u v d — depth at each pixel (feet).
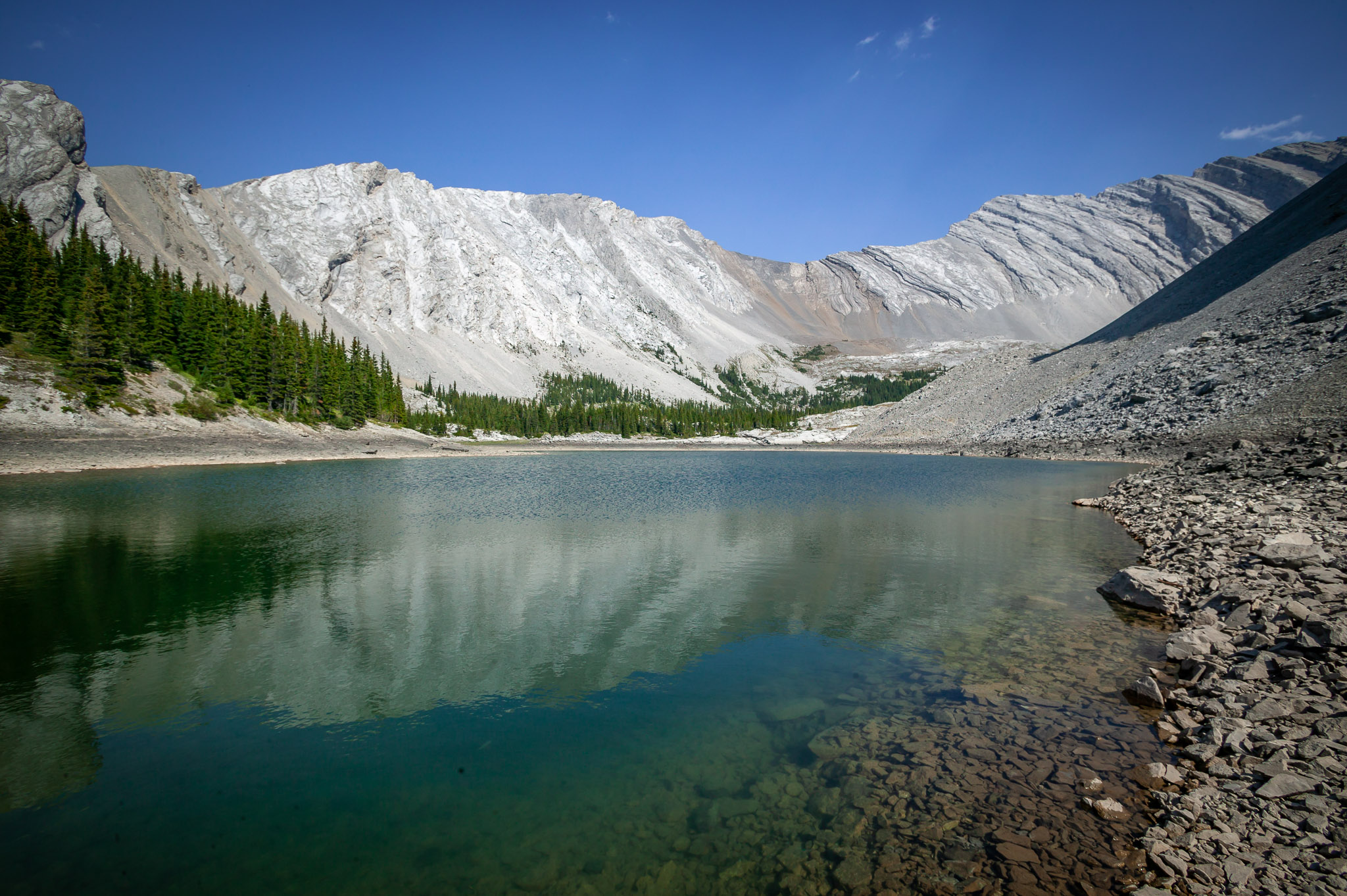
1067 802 26.17
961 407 421.18
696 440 550.36
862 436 479.41
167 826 26.76
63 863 24.32
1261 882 20.67
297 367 324.80
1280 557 53.06
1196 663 39.17
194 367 286.87
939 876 22.13
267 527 104.06
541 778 30.25
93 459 194.49
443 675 43.52
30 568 75.56
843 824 25.67
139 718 37.27
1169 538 77.66
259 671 44.55
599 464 287.69
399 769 31.30
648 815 27.09
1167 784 26.96
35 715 37.73
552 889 22.41
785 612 56.95
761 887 22.12
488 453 377.91
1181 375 236.63
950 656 44.65
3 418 199.82
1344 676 32.73
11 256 239.09
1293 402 167.84
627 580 69.67
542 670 44.27
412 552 85.76
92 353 233.35
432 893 22.36
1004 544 87.20
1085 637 47.85
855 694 38.78
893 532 98.07
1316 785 25.08
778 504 135.85
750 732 34.37
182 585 68.08
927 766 29.60
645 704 38.37
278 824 26.78
